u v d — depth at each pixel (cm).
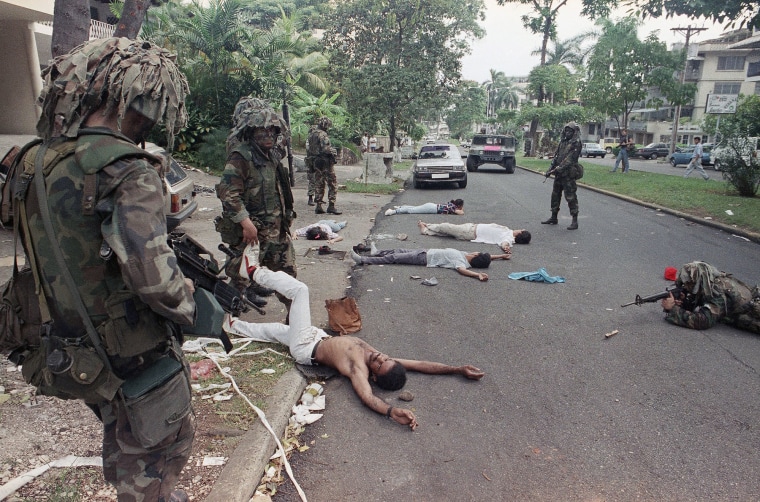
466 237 880
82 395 168
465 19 1914
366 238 888
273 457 293
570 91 4138
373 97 1934
